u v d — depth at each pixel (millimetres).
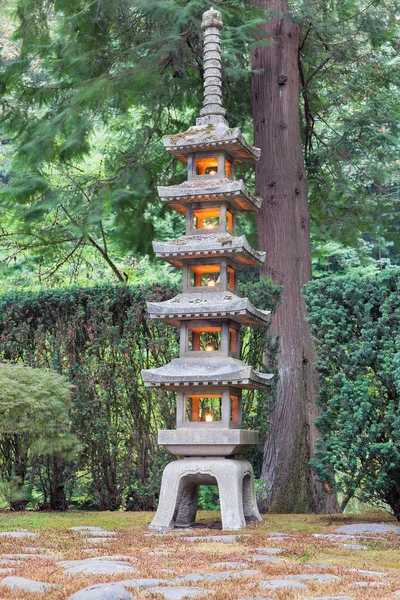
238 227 13359
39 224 13102
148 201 11953
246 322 7434
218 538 5918
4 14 11617
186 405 7090
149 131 11914
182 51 11211
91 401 8945
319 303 7801
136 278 16859
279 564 4512
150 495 8727
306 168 13109
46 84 11773
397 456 7160
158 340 8703
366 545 5688
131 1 10320
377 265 19984
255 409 8703
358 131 13117
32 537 5840
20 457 8695
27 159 10977
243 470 6984
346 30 12258
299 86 12406
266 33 11234
